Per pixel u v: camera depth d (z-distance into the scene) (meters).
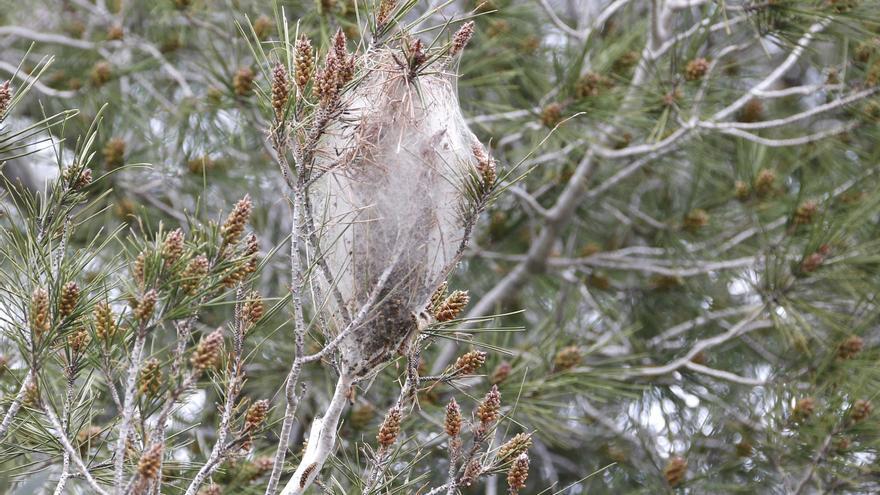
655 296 10.12
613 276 10.47
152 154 9.29
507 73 8.16
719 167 9.68
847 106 7.98
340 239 4.22
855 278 7.40
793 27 7.23
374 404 8.07
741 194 9.05
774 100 10.39
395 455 4.85
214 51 7.68
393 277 4.12
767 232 8.48
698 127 7.96
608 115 7.68
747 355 9.53
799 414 7.11
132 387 3.62
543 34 9.69
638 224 10.73
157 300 3.68
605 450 9.59
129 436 3.89
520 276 10.16
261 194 9.87
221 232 3.80
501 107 8.06
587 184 9.71
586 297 9.65
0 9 10.24
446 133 4.27
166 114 9.85
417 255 4.13
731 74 9.15
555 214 9.88
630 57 8.62
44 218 4.25
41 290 3.95
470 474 4.30
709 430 8.96
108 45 9.58
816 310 7.43
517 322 10.20
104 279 4.13
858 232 8.34
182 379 3.71
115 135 9.60
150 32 10.02
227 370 4.18
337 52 3.78
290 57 4.11
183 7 8.66
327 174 4.16
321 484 4.96
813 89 7.95
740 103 8.06
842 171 8.98
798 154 9.60
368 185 4.14
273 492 4.05
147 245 3.76
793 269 7.48
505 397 7.18
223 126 9.11
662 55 8.68
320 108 3.79
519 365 7.38
